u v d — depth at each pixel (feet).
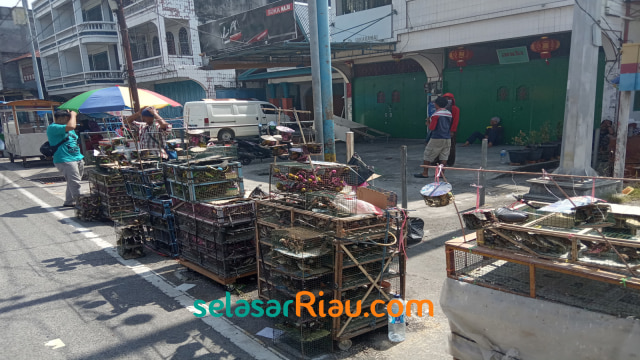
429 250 18.90
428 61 52.16
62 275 18.06
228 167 17.06
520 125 47.47
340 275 11.45
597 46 21.40
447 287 10.22
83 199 26.76
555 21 34.27
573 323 8.24
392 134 61.16
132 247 19.81
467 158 40.57
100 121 64.49
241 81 76.69
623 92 23.56
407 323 13.10
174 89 84.33
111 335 13.07
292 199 13.82
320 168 13.94
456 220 22.68
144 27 82.79
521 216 9.24
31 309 14.99
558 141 38.75
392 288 14.43
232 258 15.47
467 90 51.49
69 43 91.40
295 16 41.55
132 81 35.96
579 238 8.36
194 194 16.31
